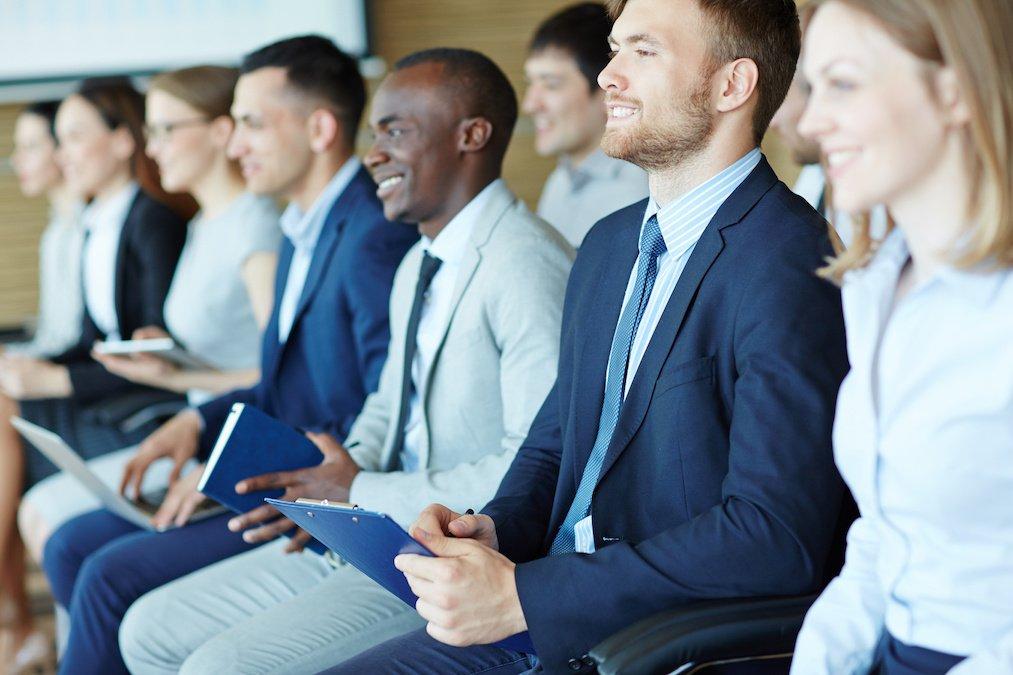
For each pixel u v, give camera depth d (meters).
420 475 1.85
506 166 4.66
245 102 2.44
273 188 2.47
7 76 4.36
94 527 2.58
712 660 1.26
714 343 1.44
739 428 1.37
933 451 1.11
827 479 1.34
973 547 1.11
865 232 1.22
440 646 1.64
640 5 1.49
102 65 4.41
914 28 1.05
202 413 2.42
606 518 1.50
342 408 2.31
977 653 1.09
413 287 2.07
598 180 3.09
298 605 1.88
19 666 2.96
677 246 1.51
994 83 1.02
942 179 1.10
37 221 4.52
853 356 1.20
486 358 1.90
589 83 3.02
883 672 1.20
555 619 1.36
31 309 4.55
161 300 3.22
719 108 1.47
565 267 1.90
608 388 1.55
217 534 2.32
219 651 1.80
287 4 4.45
